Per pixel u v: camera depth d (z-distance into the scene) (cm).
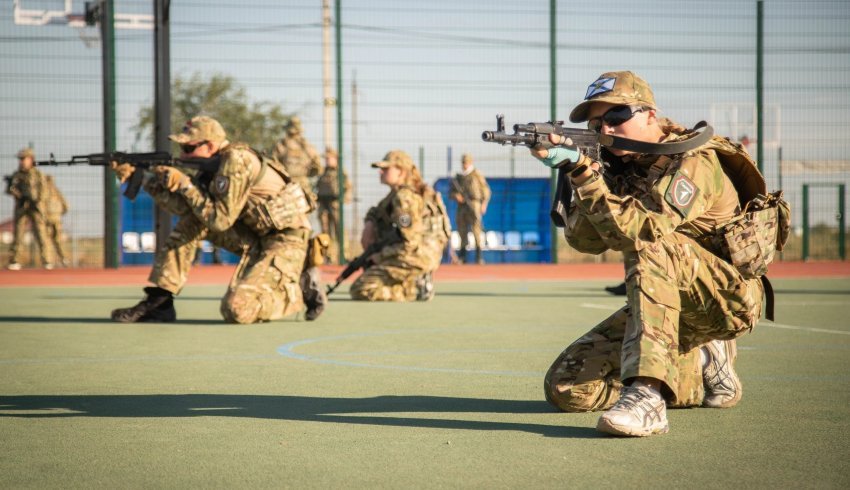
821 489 283
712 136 371
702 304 367
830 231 2333
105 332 752
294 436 363
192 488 288
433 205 1110
